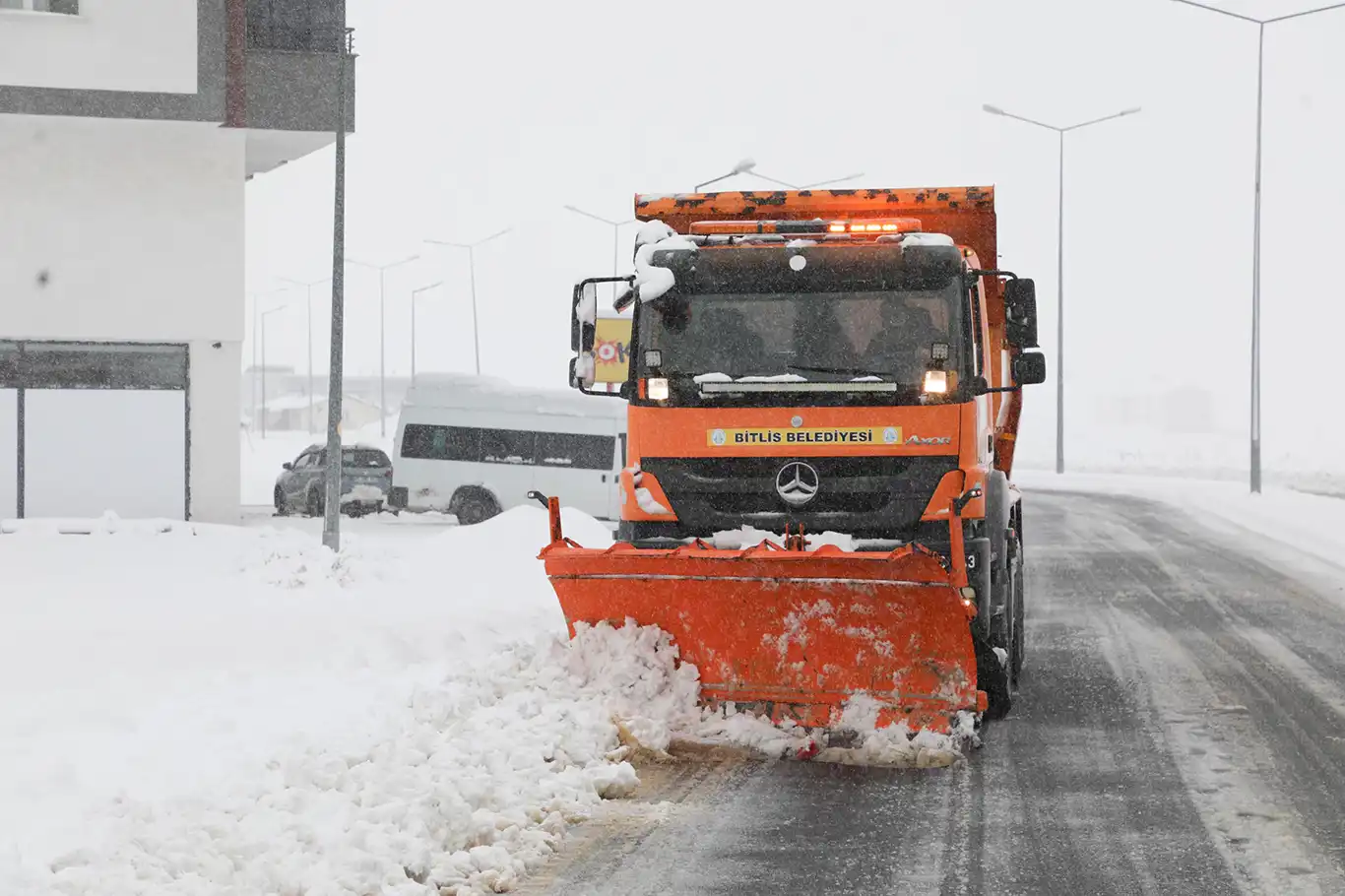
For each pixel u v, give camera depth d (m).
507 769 8.20
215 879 6.40
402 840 6.88
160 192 25.33
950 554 9.52
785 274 10.27
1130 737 9.96
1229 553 25.34
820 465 10.09
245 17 25.78
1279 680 12.29
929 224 12.34
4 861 6.38
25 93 23.81
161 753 8.45
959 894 6.62
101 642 12.77
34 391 25.12
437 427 32.00
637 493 10.31
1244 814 7.96
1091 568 22.77
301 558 19.23
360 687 10.70
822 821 7.81
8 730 9.11
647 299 10.39
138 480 25.62
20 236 24.70
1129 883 6.78
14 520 23.97
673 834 7.57
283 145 27.50
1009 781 8.70
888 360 10.16
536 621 14.41
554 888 6.71
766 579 9.18
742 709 9.54
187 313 25.52
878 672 9.24
